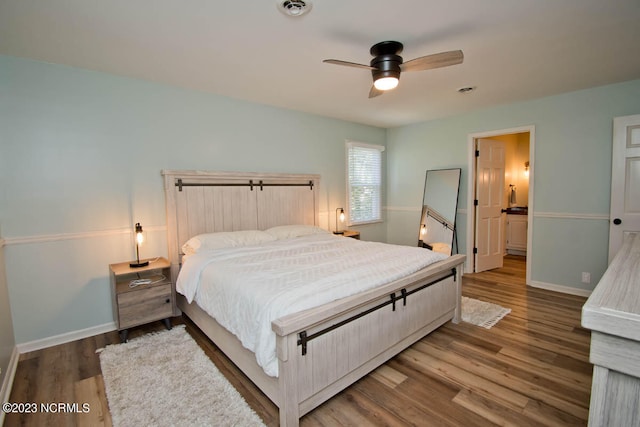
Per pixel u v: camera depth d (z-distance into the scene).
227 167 3.71
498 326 2.97
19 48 2.38
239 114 3.79
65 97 2.73
